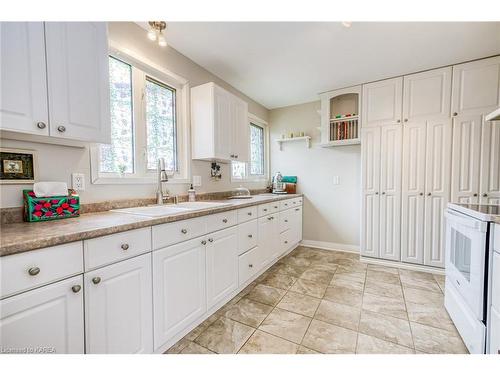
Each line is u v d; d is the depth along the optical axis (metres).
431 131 2.50
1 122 0.92
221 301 1.86
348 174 3.37
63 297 0.88
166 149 2.12
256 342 1.44
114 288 1.05
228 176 2.97
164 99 2.11
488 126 2.26
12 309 0.75
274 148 3.96
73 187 1.41
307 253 3.29
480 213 1.29
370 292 2.11
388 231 2.74
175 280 1.39
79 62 1.20
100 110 1.30
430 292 2.10
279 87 3.04
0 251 0.71
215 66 2.44
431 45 2.05
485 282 1.22
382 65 2.43
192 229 1.52
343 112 3.24
